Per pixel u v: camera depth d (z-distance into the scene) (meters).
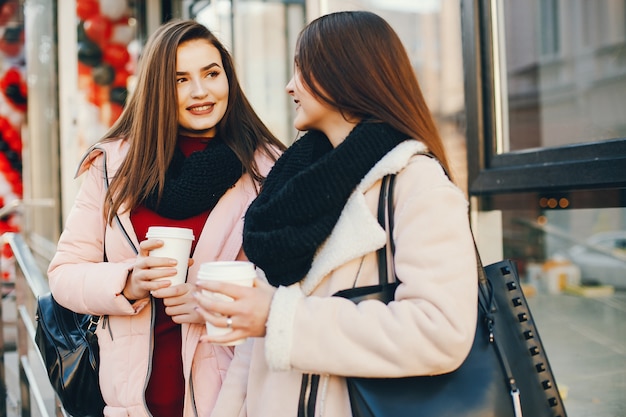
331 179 1.16
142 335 1.66
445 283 1.08
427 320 1.06
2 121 7.22
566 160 2.07
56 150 5.08
